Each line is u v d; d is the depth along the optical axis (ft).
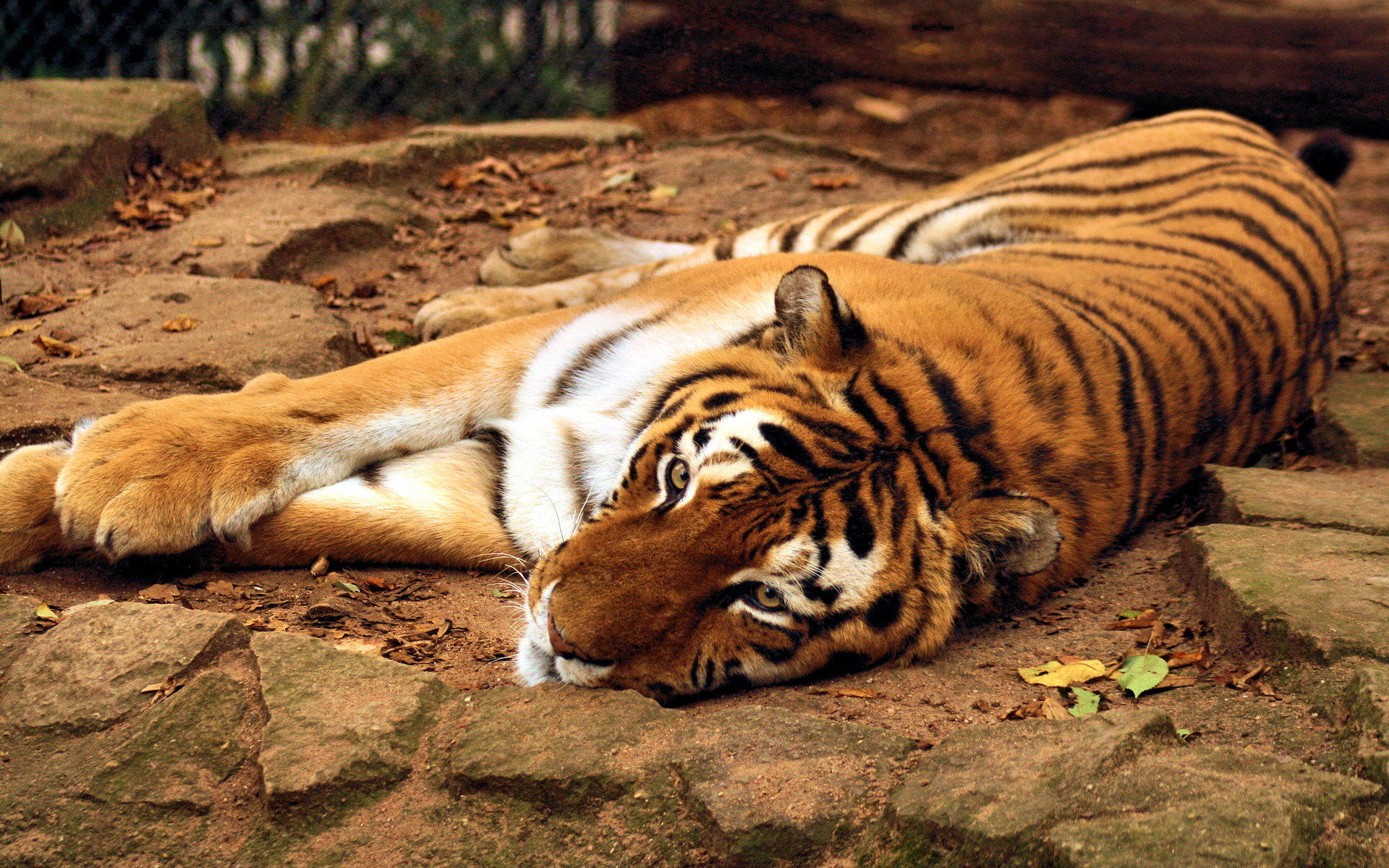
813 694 15.83
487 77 59.36
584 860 12.73
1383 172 59.57
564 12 58.59
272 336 27.17
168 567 18.99
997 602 17.93
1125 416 20.22
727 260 23.26
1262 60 36.32
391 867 12.68
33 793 13.37
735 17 38.29
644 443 17.80
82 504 18.25
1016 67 37.04
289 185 42.45
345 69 58.49
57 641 15.34
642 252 34.68
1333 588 16.22
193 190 41.37
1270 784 12.34
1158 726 13.47
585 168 48.47
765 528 15.55
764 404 16.97
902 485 16.58
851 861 12.55
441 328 28.81
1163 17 34.91
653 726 14.26
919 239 31.91
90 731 14.16
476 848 12.90
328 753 13.56
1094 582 19.51
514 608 18.94
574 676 15.53
